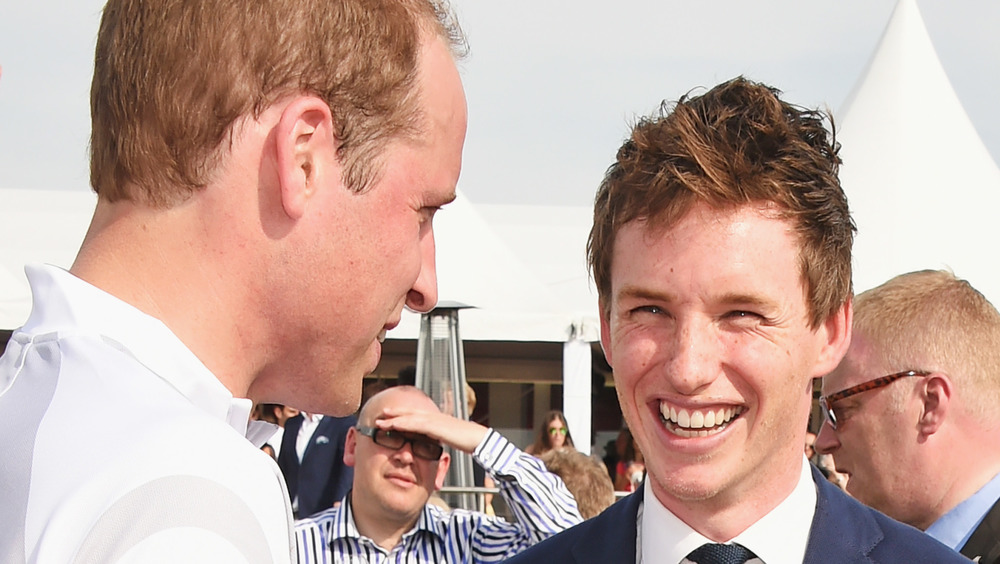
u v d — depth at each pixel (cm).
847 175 1002
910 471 264
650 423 165
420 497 399
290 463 628
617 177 169
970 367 261
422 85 120
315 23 112
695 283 156
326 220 112
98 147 112
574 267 1036
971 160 1008
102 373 97
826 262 161
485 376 1158
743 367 157
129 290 107
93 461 88
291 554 94
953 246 936
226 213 108
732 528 166
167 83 107
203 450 90
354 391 123
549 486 416
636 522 180
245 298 110
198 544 83
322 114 111
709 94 166
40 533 85
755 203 157
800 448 167
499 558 405
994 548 251
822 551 165
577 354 910
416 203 120
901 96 1044
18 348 104
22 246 955
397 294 121
